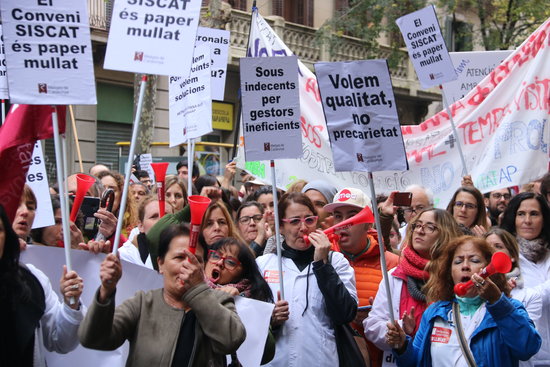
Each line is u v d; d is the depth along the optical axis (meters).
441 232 5.43
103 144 19.05
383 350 5.55
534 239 6.16
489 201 9.46
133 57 4.42
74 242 5.55
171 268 4.04
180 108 7.11
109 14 18.09
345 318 4.98
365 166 5.23
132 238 6.94
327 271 5.02
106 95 19.11
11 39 4.29
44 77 4.31
